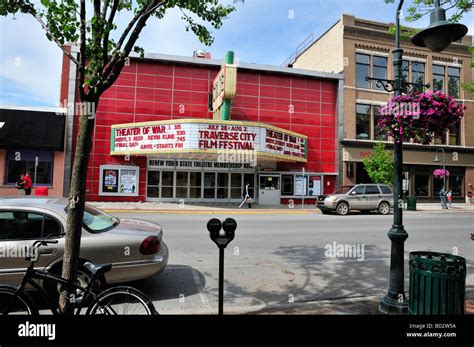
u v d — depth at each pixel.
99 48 3.49
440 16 4.09
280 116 22.00
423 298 3.29
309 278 5.78
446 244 9.05
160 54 19.91
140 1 4.09
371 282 5.61
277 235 9.94
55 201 4.81
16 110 17.80
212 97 20.77
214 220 3.61
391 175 19.81
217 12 4.77
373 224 12.80
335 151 22.80
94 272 3.24
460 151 24.70
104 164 19.11
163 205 18.16
